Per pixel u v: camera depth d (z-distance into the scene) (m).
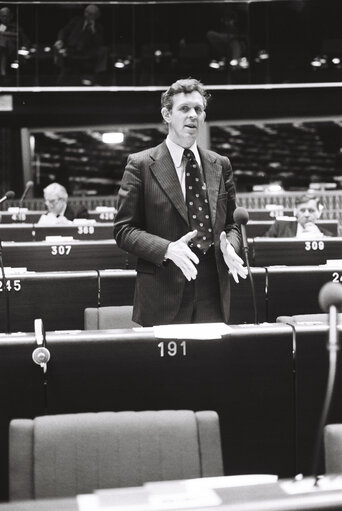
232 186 3.09
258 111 13.42
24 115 13.95
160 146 2.99
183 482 1.48
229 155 14.13
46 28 12.73
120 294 4.52
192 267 2.66
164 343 2.30
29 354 2.25
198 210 2.90
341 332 2.34
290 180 14.06
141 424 1.82
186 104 2.88
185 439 1.82
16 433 1.80
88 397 2.28
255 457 2.34
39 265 5.40
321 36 12.73
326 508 1.16
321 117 13.75
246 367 2.34
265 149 14.03
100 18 12.77
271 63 12.82
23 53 12.74
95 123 14.02
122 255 5.46
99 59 12.82
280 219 7.24
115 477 1.78
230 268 2.76
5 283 4.02
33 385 2.25
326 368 2.36
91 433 1.80
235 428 2.33
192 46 12.84
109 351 2.28
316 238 5.46
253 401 2.34
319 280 4.50
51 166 14.38
